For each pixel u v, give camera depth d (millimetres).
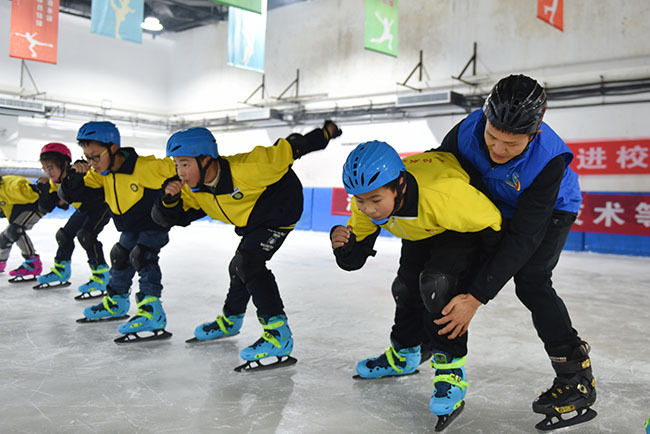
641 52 8461
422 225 1613
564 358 1699
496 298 4031
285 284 4516
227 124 14445
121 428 1627
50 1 9078
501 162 1514
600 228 8281
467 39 10242
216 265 5598
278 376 2172
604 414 1826
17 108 12250
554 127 9297
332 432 1639
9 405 1796
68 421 1673
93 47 14297
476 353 2557
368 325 3072
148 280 2635
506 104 1329
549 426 1664
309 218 11516
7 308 3283
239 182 2160
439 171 1608
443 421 1667
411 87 10508
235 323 2662
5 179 4012
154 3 13484
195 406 1821
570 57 9109
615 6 8680
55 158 3330
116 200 2637
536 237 1525
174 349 2516
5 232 4227
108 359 2334
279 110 13094
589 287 4770
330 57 12273
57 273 3930
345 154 12062
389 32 8039
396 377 2186
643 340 2857
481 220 1519
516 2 9664
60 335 2705
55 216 12258
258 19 9523
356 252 1853
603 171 8766
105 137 2529
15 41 8781
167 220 2279
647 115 8406
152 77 15531
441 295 1609
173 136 2076
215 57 14664
